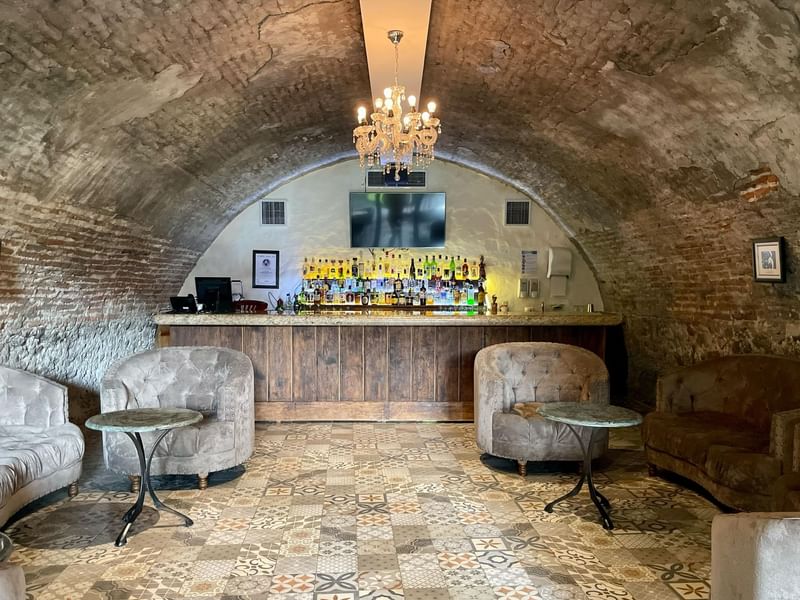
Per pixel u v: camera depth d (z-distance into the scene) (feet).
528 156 21.18
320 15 11.98
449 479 14.20
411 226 27.02
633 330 23.59
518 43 12.82
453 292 26.76
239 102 15.55
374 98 17.42
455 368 19.72
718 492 11.79
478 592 9.08
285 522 11.67
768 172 12.46
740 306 16.11
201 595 8.95
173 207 20.53
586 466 12.14
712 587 7.00
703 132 12.92
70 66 10.36
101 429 10.80
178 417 11.62
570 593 9.06
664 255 19.21
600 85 13.35
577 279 27.22
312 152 23.67
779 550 6.02
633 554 10.38
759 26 9.11
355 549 10.51
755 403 13.83
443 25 12.85
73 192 14.44
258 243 27.09
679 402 15.25
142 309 23.45
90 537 10.96
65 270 16.57
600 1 10.22
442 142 23.58
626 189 18.24
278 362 19.57
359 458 15.80
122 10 9.64
